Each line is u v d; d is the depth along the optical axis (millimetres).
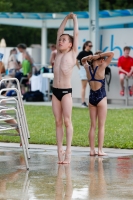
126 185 14172
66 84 17188
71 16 17578
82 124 25953
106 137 22031
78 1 77562
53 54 42438
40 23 48656
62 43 17203
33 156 18484
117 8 73562
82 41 38875
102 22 42500
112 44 37844
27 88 43812
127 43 37406
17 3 76250
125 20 41750
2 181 14664
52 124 26234
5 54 52094
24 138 17297
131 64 36156
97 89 18578
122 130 23875
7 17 46969
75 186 14047
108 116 28969
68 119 17234
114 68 36969
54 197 12969
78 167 16547
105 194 13234
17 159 17922
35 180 14758
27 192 13453
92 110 18672
